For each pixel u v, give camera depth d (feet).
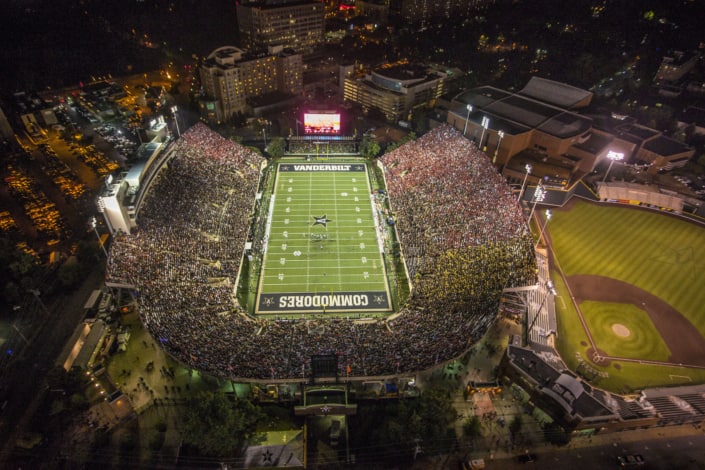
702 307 260.42
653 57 611.47
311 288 268.62
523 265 257.14
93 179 370.32
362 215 337.11
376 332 219.61
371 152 416.05
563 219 337.52
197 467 175.32
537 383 191.72
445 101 487.20
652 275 284.20
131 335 229.66
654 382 214.48
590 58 599.98
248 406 185.88
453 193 321.11
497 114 420.77
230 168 355.77
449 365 218.18
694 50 623.77
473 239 277.85
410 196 332.19
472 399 203.41
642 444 188.24
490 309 227.20
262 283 270.87
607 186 362.53
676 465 181.37
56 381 193.88
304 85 590.14
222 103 499.51
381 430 185.78
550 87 481.05
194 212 296.30
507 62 626.64
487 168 336.49
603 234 322.14
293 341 210.79
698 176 395.14
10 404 198.08
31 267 261.24
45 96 544.62
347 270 283.18
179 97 532.32
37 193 346.74
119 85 577.02
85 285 262.06
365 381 196.54
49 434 185.68
